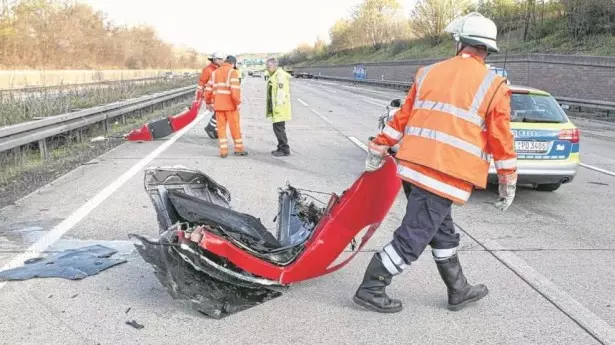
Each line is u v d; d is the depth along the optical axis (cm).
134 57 6406
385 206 408
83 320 371
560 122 748
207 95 1099
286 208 497
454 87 359
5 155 855
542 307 410
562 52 2795
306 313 392
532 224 632
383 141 386
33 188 727
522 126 726
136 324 367
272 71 1022
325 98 2922
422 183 360
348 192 403
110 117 1295
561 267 493
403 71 4862
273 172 877
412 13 5703
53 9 4797
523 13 3484
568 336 366
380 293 393
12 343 339
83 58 5231
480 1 3959
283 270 393
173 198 434
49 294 408
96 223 575
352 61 8125
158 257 365
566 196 783
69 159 933
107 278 439
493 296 428
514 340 360
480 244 555
